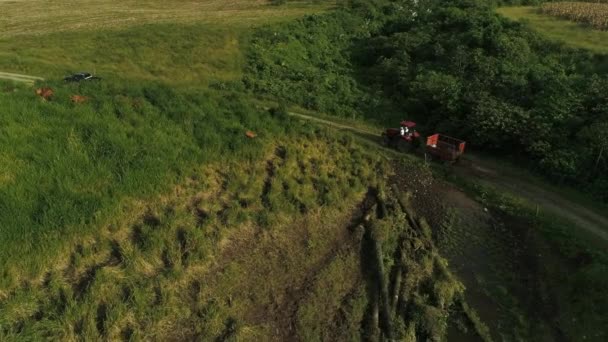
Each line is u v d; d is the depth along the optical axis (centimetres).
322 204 2156
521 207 2331
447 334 1730
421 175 2630
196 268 1644
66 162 1870
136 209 1828
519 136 2725
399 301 1812
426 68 3731
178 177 2027
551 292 1891
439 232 2228
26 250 1487
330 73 4181
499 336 1722
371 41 4594
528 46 3553
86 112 2312
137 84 3117
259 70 4234
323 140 2742
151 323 1420
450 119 3066
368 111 3478
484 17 4097
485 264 2045
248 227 1891
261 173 2242
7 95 2359
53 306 1380
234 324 1495
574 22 4053
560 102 2764
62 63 4125
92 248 1599
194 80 4081
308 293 1716
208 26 4878
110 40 4528
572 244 2061
